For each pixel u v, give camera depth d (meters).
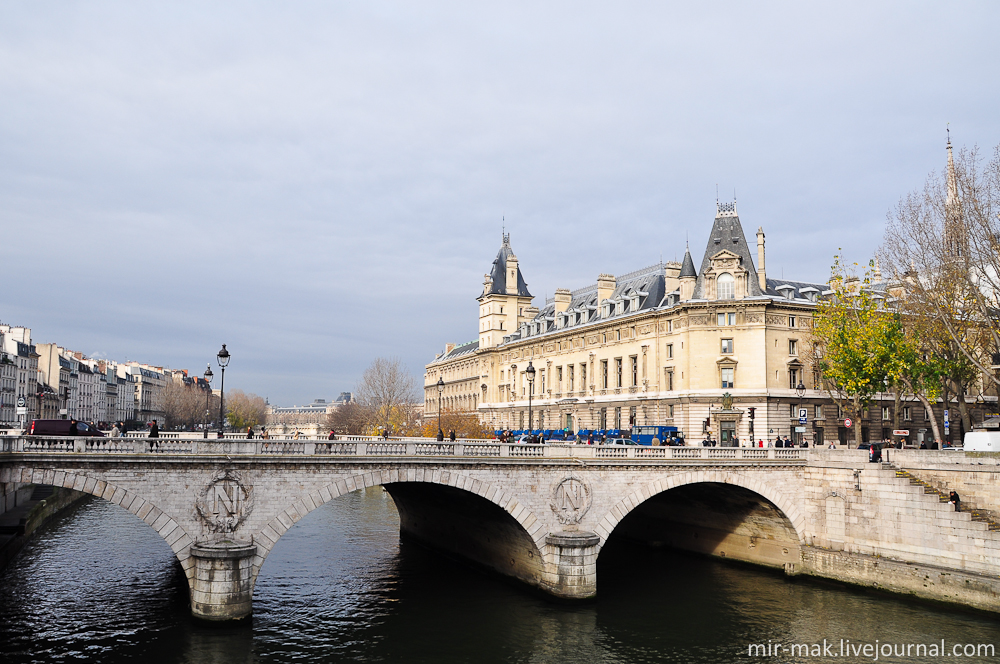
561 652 35.88
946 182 54.03
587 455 46.00
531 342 115.00
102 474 34.28
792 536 51.62
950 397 78.00
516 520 43.38
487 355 130.75
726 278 79.94
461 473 41.81
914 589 43.78
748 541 55.31
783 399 77.06
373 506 87.06
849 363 59.97
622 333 92.06
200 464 36.03
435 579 49.59
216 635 34.75
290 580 48.72
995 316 53.75
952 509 42.66
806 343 78.62
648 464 46.62
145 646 34.47
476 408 139.12
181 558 35.56
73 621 38.03
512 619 40.59
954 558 42.31
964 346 53.78
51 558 53.12
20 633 36.25
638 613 42.03
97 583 45.91
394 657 34.81
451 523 56.62
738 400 76.88
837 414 79.50
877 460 48.53
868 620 40.41
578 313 107.88
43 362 147.75
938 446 56.72
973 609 40.81
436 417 159.12
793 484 51.16
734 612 42.22
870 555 46.88
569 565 43.16
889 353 57.53
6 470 32.59
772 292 83.50
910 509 44.78
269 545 37.19
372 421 129.62
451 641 37.09
